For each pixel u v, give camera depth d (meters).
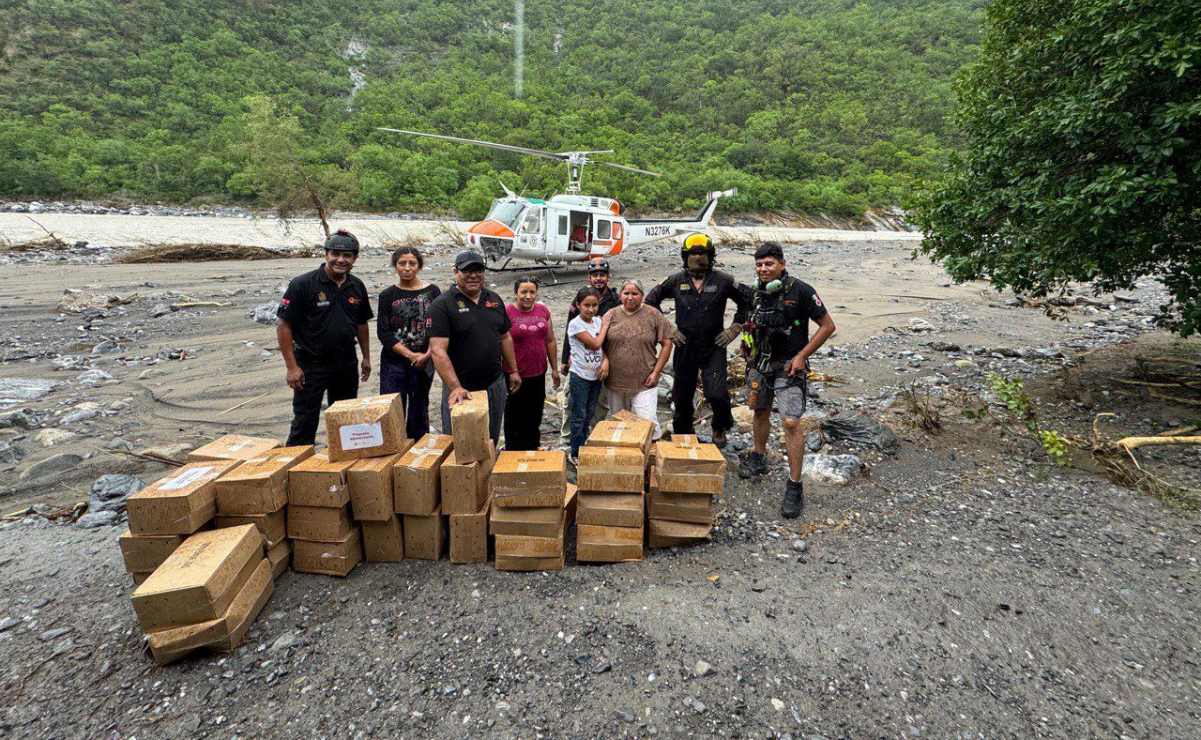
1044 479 4.43
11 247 17.27
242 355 7.88
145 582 2.46
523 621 2.76
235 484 2.90
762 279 3.94
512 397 4.39
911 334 9.78
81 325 9.33
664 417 5.79
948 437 5.24
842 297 13.80
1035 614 2.86
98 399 6.13
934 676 2.46
